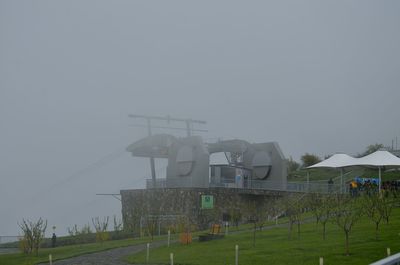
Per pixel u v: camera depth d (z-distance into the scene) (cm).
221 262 2564
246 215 5503
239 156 6688
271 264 2392
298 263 2359
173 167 6291
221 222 5566
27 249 3778
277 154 6381
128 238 4641
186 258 2808
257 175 6475
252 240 3372
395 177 7525
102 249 3644
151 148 6556
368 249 2577
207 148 6166
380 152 5691
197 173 5894
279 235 3519
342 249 2644
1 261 3447
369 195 4488
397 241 2780
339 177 8125
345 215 3359
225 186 6069
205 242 3519
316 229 3634
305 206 5112
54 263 3095
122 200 6341
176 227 4919
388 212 4103
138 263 2828
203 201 5469
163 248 3416
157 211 5688
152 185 6538
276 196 5962
